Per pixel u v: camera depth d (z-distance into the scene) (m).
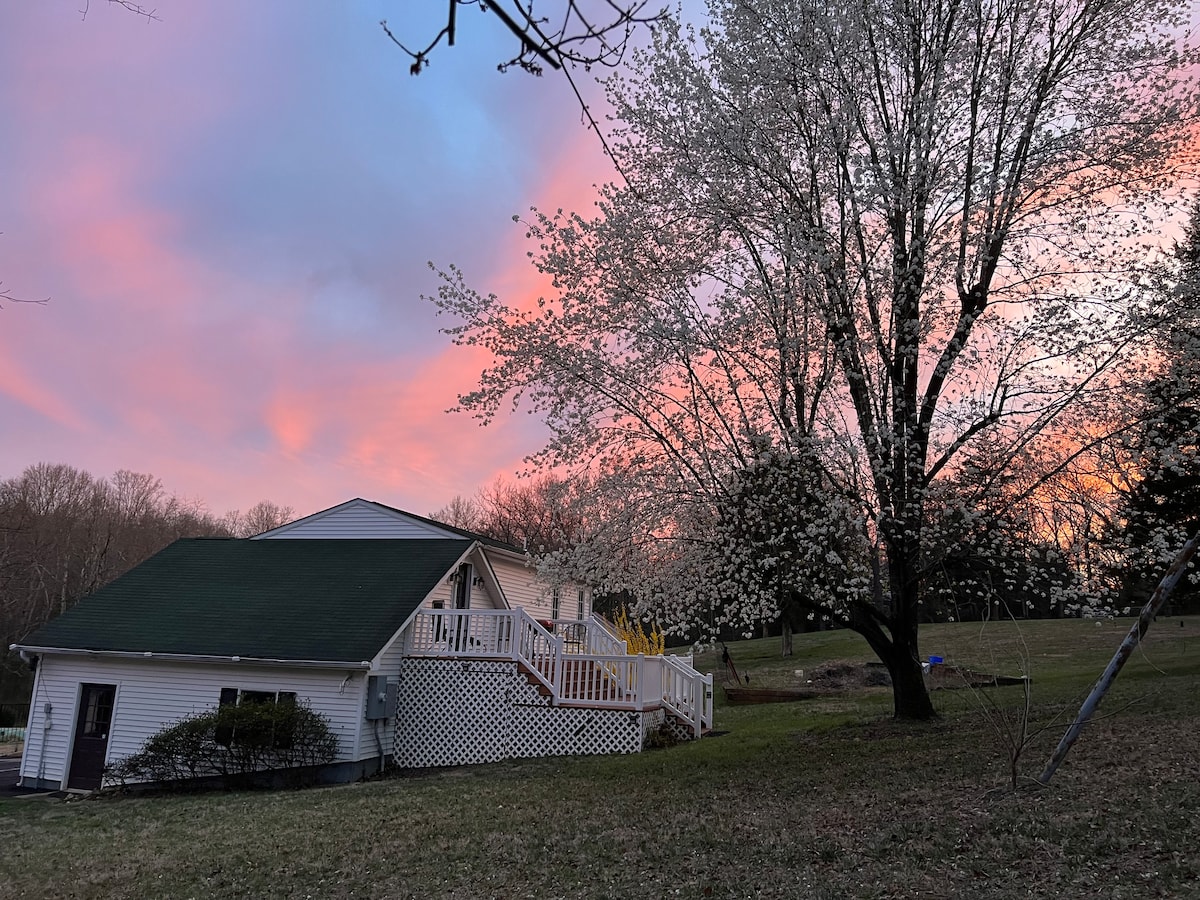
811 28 10.05
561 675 14.05
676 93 10.66
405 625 14.39
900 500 9.96
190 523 62.66
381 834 7.95
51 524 46.56
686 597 10.72
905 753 9.40
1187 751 7.51
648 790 9.13
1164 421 9.88
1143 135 10.73
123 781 13.45
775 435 10.25
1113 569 10.52
